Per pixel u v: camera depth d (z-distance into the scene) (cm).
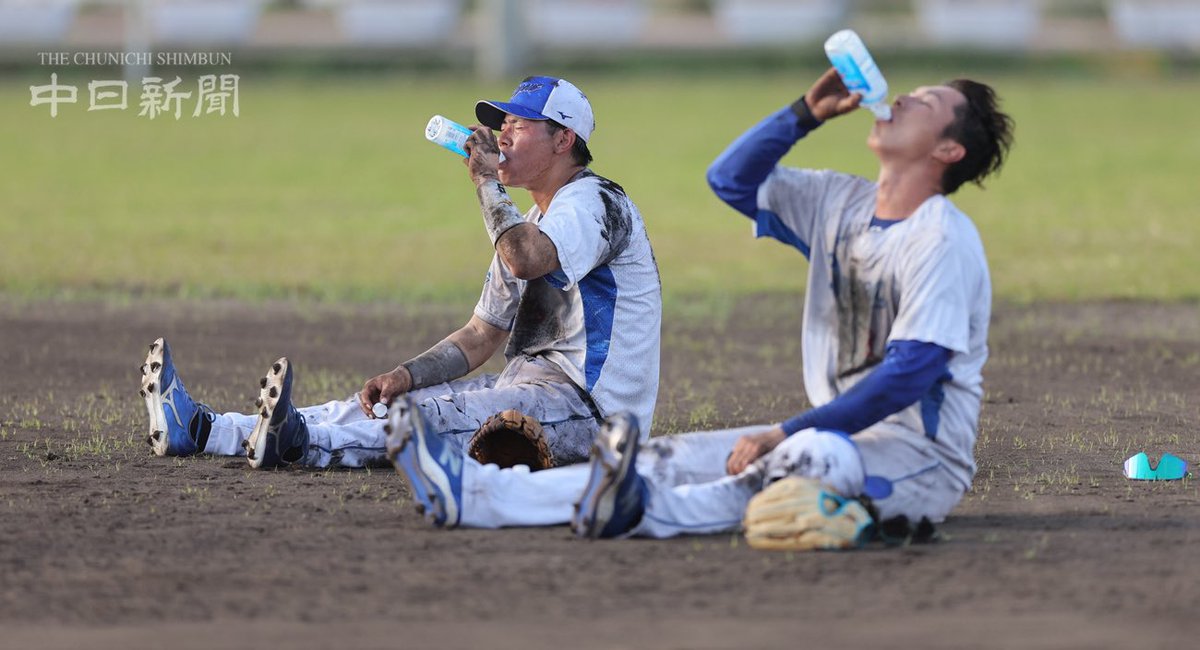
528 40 16838
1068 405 3023
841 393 1905
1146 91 14075
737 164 1959
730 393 3206
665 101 12788
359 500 2114
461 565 1766
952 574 1733
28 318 4109
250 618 1593
